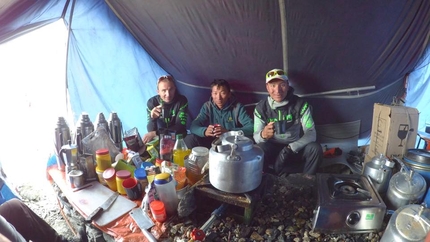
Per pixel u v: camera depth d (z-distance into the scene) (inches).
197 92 120.3
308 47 83.4
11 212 55.4
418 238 41.8
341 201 51.4
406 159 61.3
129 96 119.8
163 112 98.6
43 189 98.5
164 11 86.4
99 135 75.0
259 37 84.1
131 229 54.6
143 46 112.6
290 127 87.2
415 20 77.9
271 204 62.4
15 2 72.4
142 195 63.9
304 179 71.4
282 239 52.6
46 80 109.8
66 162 70.7
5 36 82.7
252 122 94.5
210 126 86.3
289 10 73.3
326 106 100.4
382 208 49.8
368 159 78.2
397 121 68.9
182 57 105.3
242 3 74.9
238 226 56.0
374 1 69.6
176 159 72.7
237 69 100.0
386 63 89.1
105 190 66.8
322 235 52.9
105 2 99.3
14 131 114.7
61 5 91.7
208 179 60.9
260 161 54.8
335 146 106.5
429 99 113.6
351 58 85.7
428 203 53.7
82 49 106.5
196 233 50.1
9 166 105.1
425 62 98.1
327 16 73.3
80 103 111.2
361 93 97.3
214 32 87.6
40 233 59.3
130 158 73.5
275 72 82.7
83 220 64.1
